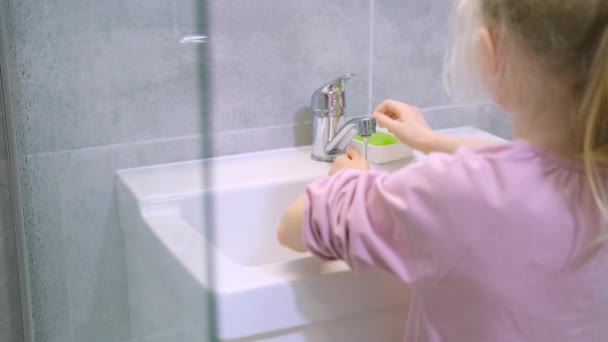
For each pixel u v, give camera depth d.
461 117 1.22
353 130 1.00
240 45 1.00
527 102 0.61
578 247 0.59
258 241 0.99
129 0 0.59
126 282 0.67
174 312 0.59
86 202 0.70
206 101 0.57
